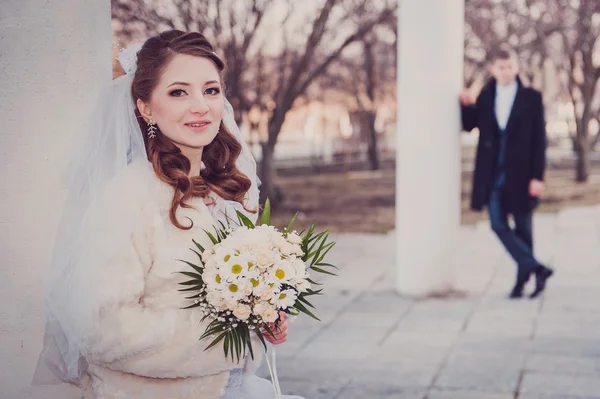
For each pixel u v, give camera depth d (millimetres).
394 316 6180
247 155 2357
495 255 8969
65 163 2135
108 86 2023
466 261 8609
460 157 6770
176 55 1985
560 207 13703
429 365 4871
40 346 2141
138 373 1863
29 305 2117
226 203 2133
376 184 19594
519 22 17922
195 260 1910
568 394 4277
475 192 6520
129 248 1832
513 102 6227
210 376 1984
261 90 14227
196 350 1866
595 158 25750
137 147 1990
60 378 2045
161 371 1861
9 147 2066
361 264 8625
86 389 2051
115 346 1802
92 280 1806
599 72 18422
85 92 2176
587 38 17641
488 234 10797
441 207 6723
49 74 2113
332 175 23047
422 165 6680
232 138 2264
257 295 1851
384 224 12219
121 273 1813
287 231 2020
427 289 6828
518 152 6273
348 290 7223
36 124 2098
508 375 4633
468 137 32219
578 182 18719
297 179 21594
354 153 26391
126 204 1864
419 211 6746
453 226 6809
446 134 6613
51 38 2109
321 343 5445
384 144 29453
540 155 6273
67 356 1972
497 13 18047
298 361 5012
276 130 14250
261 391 2121
